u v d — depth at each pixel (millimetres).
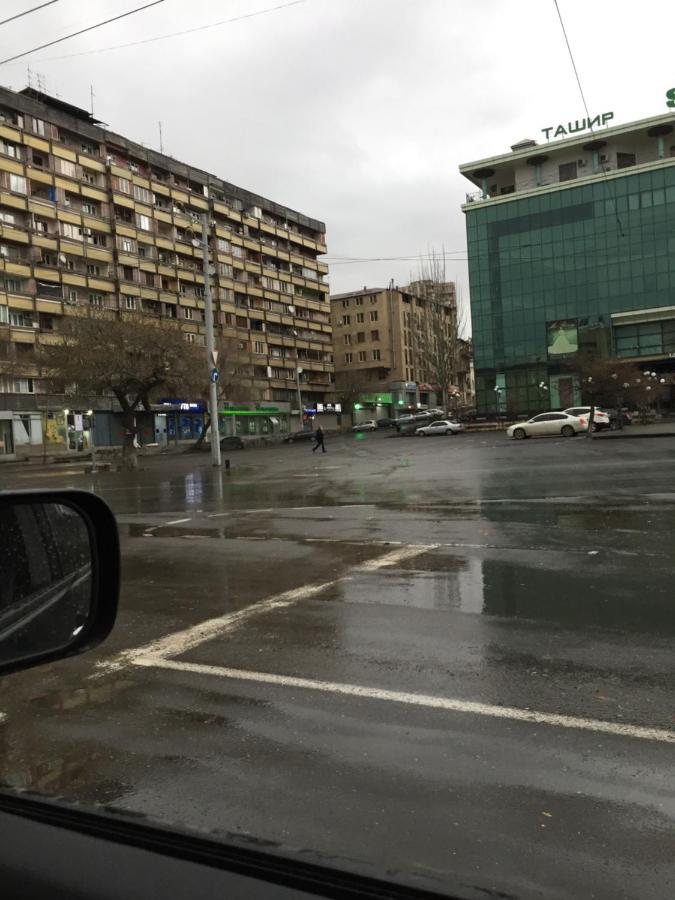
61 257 56750
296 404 86125
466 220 76250
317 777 3010
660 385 63031
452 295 94875
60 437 55344
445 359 81938
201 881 1352
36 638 1748
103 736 3564
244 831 2574
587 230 70875
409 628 5340
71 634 1886
